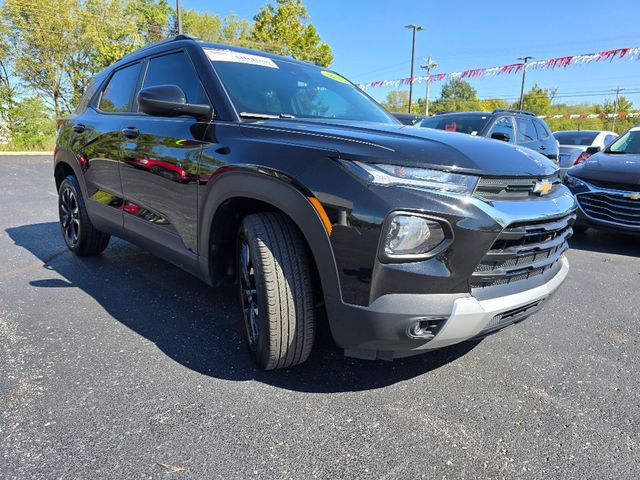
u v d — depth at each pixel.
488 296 1.91
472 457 1.75
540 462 1.74
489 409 2.06
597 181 5.25
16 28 22.73
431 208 1.75
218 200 2.30
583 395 2.20
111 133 3.33
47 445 1.72
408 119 8.92
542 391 2.22
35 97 22.41
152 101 2.34
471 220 1.77
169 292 3.35
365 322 1.83
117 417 1.90
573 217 2.40
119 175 3.25
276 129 2.19
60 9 22.89
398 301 1.78
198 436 1.80
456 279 1.81
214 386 2.16
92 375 2.21
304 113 2.80
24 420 1.86
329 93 3.16
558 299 3.52
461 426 1.94
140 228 3.11
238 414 1.95
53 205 7.04
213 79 2.64
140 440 1.77
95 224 3.76
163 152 2.71
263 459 1.70
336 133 2.04
